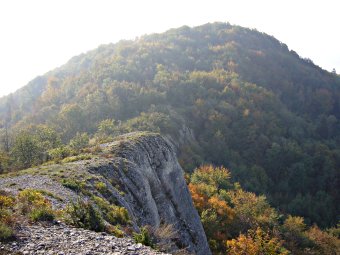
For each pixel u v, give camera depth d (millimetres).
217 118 113312
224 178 81438
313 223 83375
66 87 146000
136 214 26141
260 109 126688
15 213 14906
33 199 16938
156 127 89062
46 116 111375
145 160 36281
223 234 50219
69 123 94312
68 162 30812
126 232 18297
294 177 101438
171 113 107375
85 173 25609
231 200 66125
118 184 27375
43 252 11789
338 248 65750
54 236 13289
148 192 31422
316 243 65438
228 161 101375
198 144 105188
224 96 130625
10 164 46344
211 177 78875
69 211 16078
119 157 32250
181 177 43531
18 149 46438
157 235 23047
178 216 36969
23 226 13734
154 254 12828
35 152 46906
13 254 11344
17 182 22609
